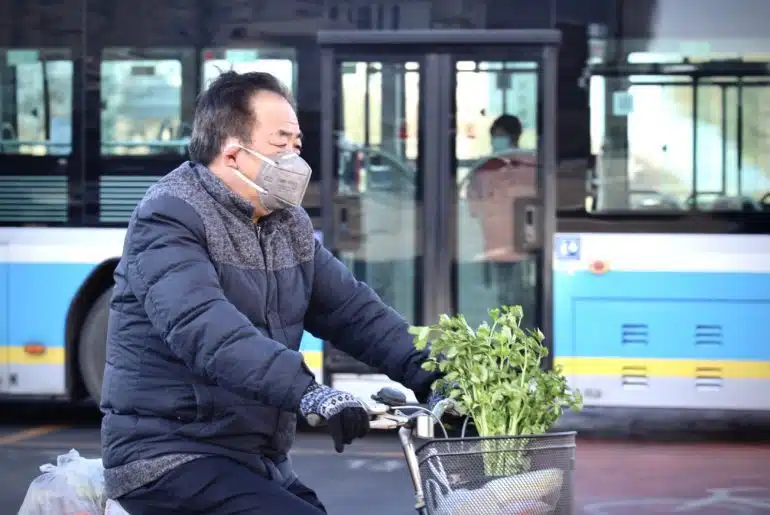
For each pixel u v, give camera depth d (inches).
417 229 502.3
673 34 485.4
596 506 388.8
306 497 191.9
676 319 484.4
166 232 175.3
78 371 519.8
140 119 507.5
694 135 484.7
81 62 509.4
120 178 508.4
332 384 499.8
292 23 501.4
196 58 504.4
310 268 190.2
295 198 181.9
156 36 506.3
